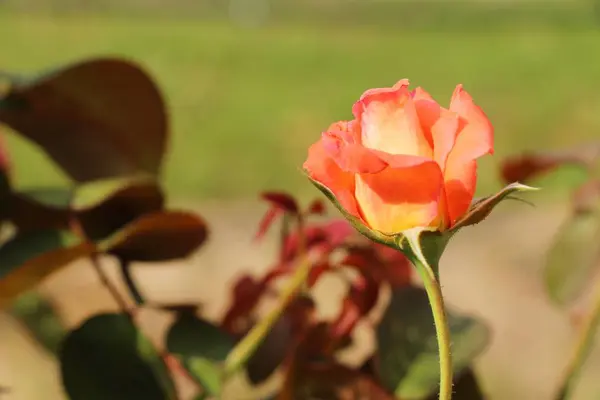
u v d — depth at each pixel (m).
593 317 0.62
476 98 6.49
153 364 0.57
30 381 1.53
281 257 0.62
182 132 5.39
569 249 0.73
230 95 6.81
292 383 0.59
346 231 0.61
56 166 0.65
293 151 4.96
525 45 10.14
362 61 9.07
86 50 8.77
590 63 8.27
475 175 0.48
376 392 0.58
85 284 1.62
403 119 0.47
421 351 0.59
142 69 0.62
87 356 0.57
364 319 0.61
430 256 0.48
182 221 0.58
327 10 15.66
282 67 8.52
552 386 1.88
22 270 0.56
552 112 5.76
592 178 0.73
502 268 2.51
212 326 0.59
